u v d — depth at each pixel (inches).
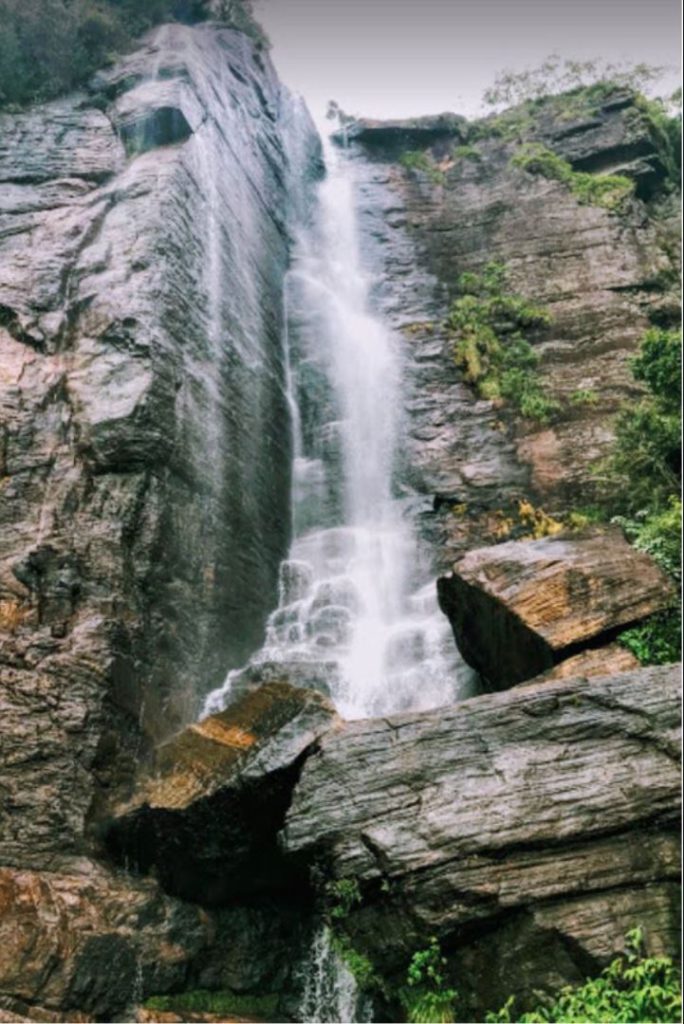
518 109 941.2
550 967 263.6
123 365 450.6
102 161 569.6
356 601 564.7
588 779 287.3
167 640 406.6
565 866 273.9
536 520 580.7
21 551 385.4
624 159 852.6
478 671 447.5
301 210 838.5
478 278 770.8
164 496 432.5
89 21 657.6
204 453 483.5
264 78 819.4
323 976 307.7
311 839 287.0
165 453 440.5
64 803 329.1
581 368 673.0
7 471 408.8
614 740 296.7
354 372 707.4
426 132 947.3
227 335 562.9
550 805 282.2
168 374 463.8
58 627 367.6
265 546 543.5
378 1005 286.0
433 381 700.0
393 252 828.0
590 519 555.2
